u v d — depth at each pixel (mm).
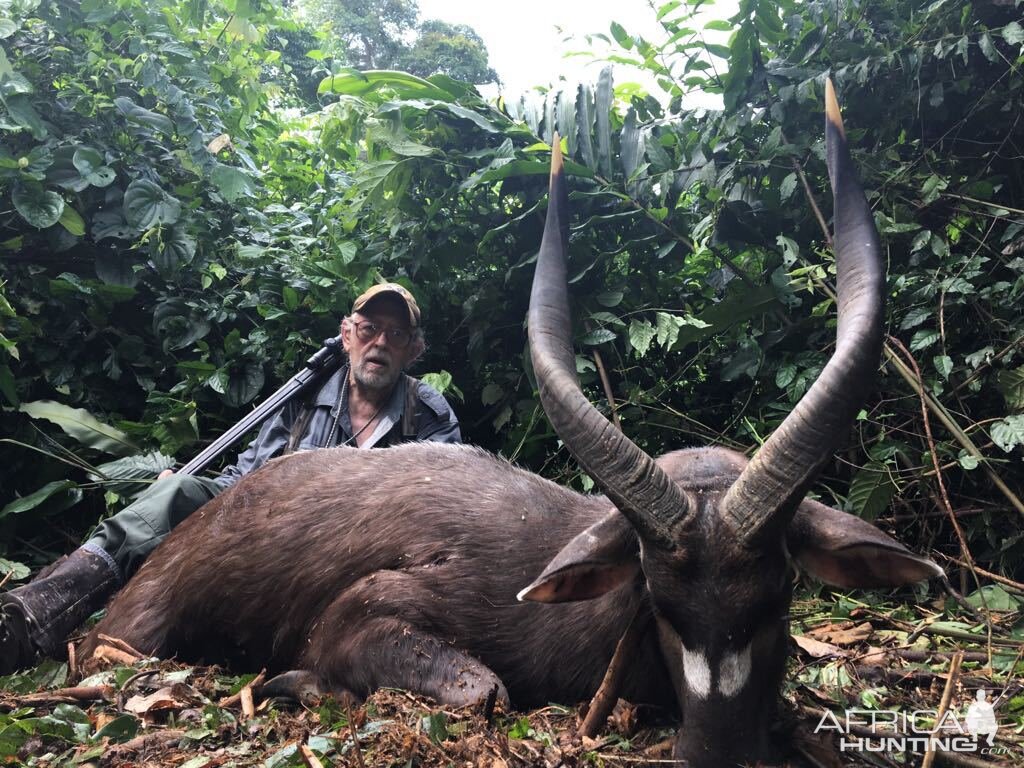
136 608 1621
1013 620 1729
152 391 2354
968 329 2078
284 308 2549
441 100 2492
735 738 1064
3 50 2340
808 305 2229
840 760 1146
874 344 1102
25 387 2393
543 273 1318
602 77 2338
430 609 1405
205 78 2746
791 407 2115
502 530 1448
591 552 1164
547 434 2254
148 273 2611
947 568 1992
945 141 2197
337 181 2914
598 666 1336
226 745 1208
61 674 1526
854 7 2180
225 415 2486
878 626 1790
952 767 1168
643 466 1105
